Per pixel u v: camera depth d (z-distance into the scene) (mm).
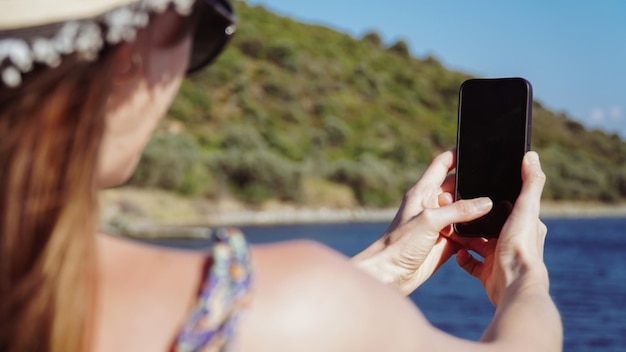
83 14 804
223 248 834
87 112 800
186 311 834
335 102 95625
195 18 927
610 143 114438
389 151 89188
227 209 65938
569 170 104062
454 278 30719
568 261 41531
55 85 791
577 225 80688
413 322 885
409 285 1471
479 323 21938
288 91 92250
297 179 71562
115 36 803
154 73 887
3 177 780
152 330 828
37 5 794
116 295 841
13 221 775
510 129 1528
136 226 52031
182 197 62906
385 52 117562
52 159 785
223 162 67312
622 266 38938
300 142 85000
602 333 20969
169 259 864
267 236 54719
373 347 844
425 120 102625
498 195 1525
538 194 1242
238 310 814
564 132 114562
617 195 105375
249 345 816
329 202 74938
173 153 62625
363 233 59156
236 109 84312
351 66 107188
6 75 778
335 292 845
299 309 828
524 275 1113
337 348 828
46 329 776
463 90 1579
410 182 81375
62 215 780
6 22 792
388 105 102188
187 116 79188
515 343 965
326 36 114625
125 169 907
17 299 767
